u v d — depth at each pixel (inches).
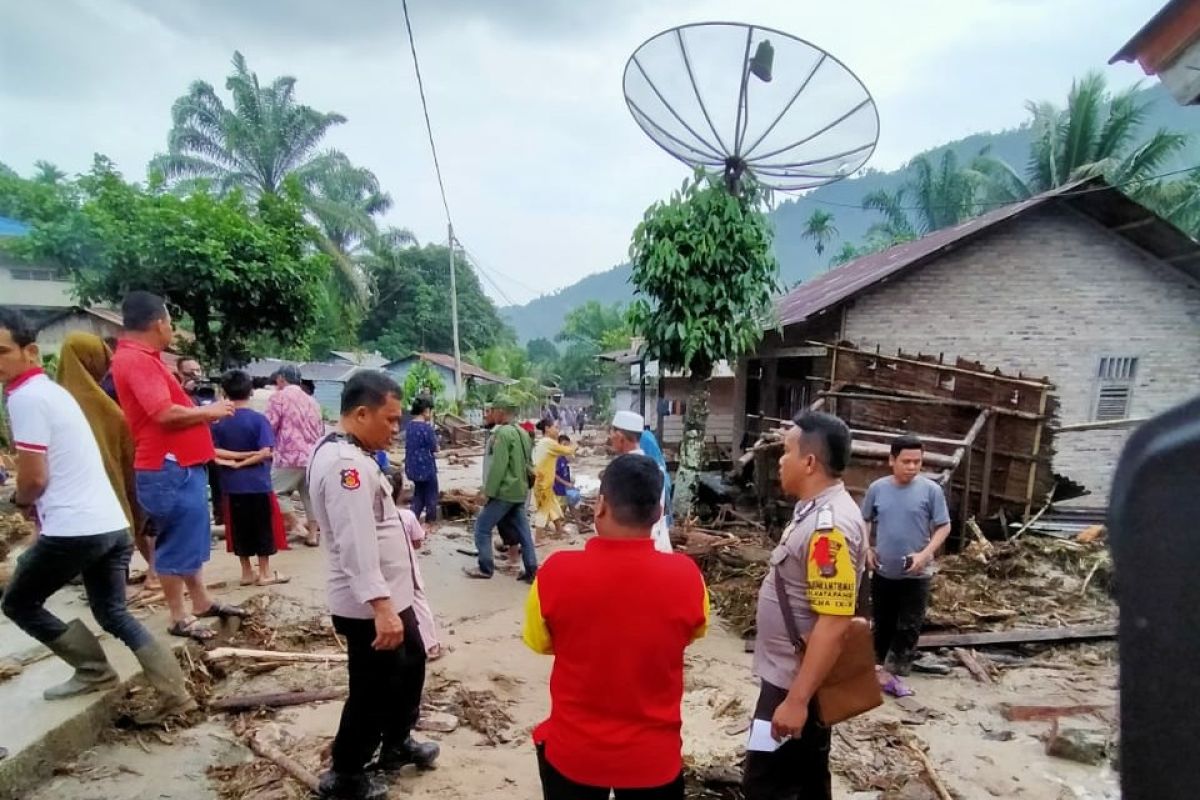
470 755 132.6
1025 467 298.7
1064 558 255.4
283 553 257.6
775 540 302.2
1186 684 20.6
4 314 113.0
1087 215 435.8
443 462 653.3
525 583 249.6
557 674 78.4
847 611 85.5
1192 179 769.6
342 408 110.7
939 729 152.5
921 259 408.2
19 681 132.6
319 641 180.1
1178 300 442.6
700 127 285.0
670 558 78.2
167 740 128.0
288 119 1010.1
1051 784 130.4
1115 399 450.0
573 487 383.6
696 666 184.9
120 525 123.8
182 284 386.0
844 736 145.5
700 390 325.4
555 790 78.5
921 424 313.4
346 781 112.3
